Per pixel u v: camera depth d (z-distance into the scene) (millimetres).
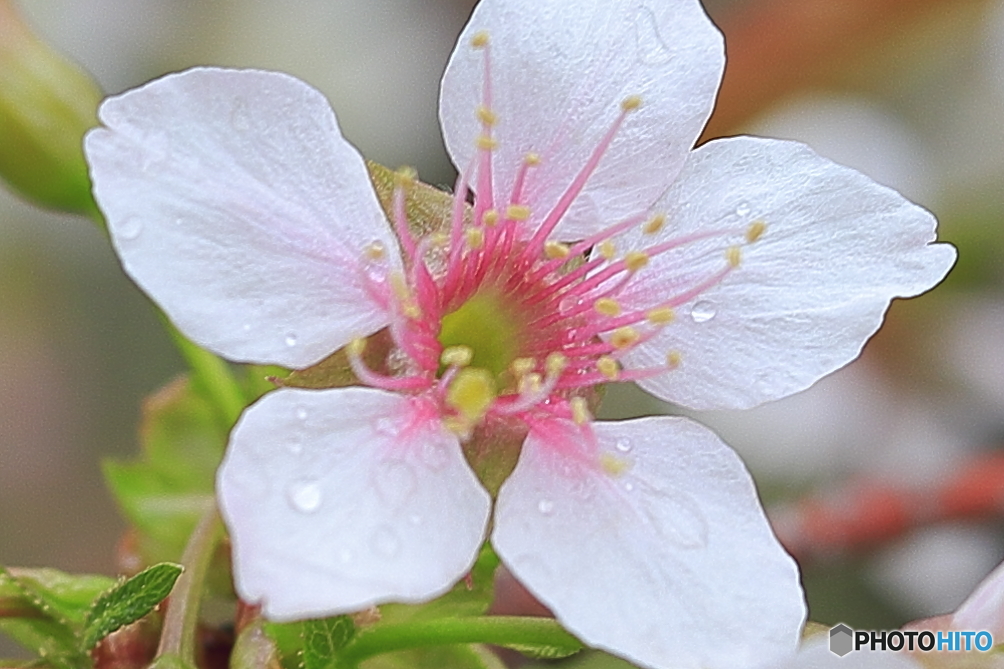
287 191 127
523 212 132
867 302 131
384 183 132
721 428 175
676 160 133
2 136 145
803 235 133
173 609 133
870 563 166
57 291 189
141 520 148
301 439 124
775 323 132
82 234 187
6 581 133
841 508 162
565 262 135
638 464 130
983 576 169
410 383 129
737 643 124
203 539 136
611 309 132
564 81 133
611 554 127
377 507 124
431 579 123
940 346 176
